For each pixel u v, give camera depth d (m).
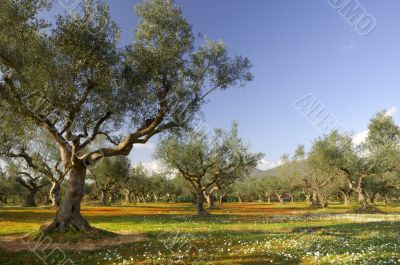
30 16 18.67
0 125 20.52
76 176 24.14
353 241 20.42
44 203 96.81
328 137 65.25
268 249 18.36
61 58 20.69
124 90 21.94
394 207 75.81
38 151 58.50
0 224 33.50
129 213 53.56
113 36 22.30
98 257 16.92
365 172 62.34
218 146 55.41
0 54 17.23
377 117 69.88
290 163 98.62
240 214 52.66
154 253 17.81
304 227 30.08
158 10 24.47
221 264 14.93
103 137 28.50
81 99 21.75
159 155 52.72
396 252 16.42
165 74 24.06
